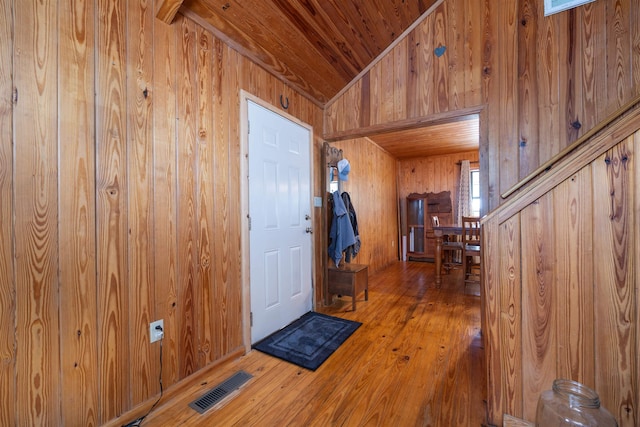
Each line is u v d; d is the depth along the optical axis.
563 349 1.17
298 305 2.70
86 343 1.24
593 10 1.91
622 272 1.08
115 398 1.33
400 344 2.15
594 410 0.97
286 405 1.49
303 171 2.79
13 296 1.05
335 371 1.81
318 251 3.03
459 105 2.34
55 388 1.14
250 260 2.14
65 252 1.18
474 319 2.62
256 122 2.21
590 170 1.14
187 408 1.47
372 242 4.73
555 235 1.19
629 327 1.07
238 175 2.03
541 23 2.07
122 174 1.37
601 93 1.89
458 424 1.34
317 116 2.99
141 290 1.44
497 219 1.28
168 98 1.58
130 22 1.41
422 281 4.12
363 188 4.48
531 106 2.09
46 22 1.13
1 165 1.03
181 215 1.64
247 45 2.03
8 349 1.03
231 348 1.95
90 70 1.26
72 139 1.20
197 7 1.67
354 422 1.36
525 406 1.23
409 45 2.56
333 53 2.44
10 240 1.04
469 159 5.64
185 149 1.67
